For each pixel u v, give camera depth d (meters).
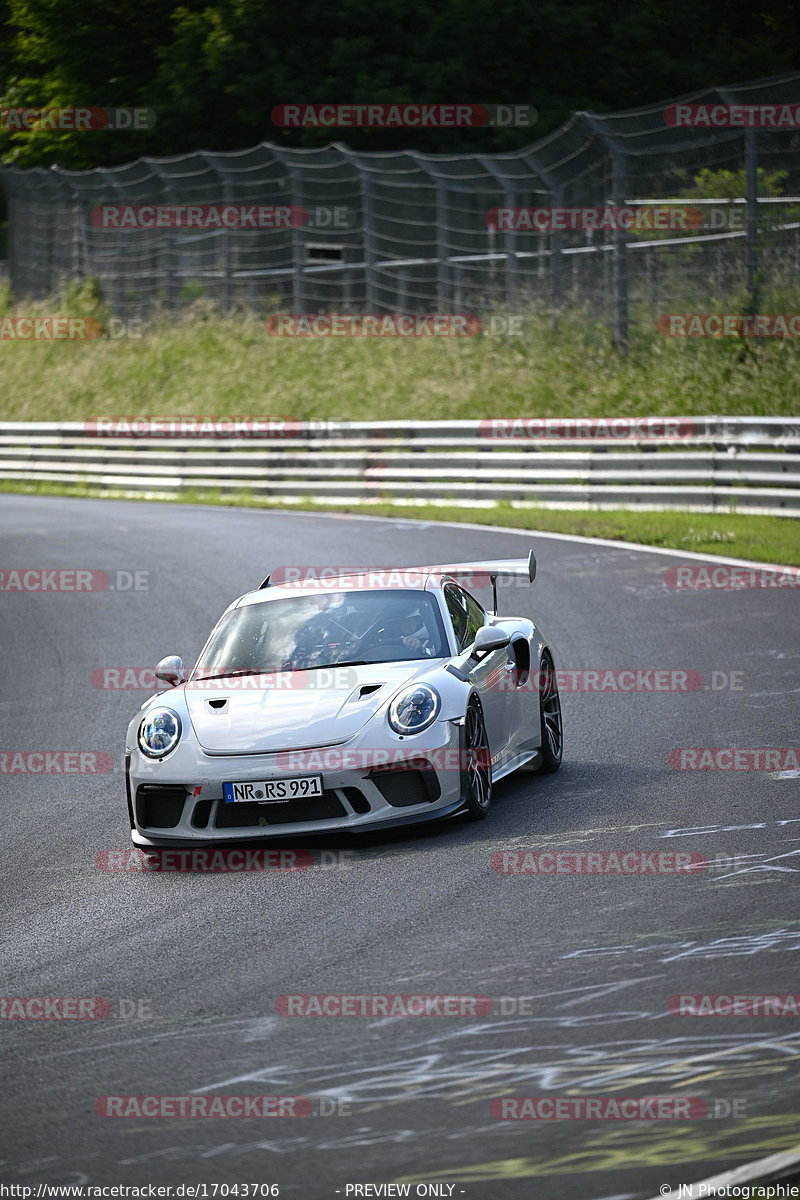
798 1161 12.92
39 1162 14.20
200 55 132.25
